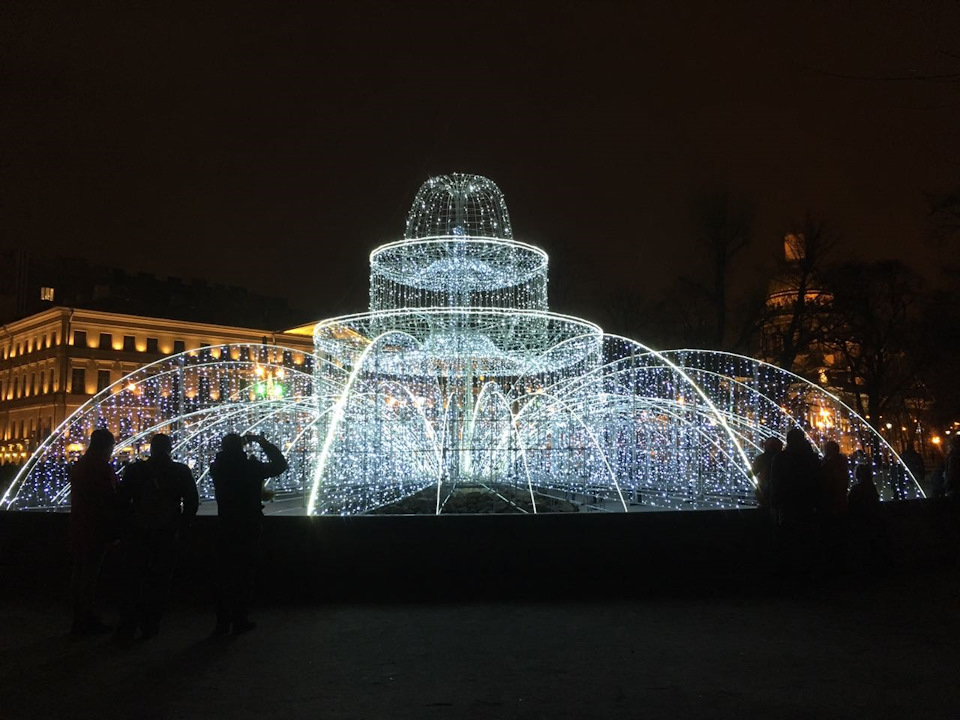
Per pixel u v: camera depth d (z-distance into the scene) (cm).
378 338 1355
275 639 718
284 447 1705
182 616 813
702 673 609
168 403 4000
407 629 753
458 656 659
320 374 1496
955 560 1073
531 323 1425
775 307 3428
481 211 1522
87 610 733
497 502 1250
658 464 1608
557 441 1575
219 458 757
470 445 1414
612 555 921
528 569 904
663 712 521
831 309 3594
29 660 650
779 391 3008
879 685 579
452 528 901
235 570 741
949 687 575
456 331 1398
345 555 888
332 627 762
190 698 554
